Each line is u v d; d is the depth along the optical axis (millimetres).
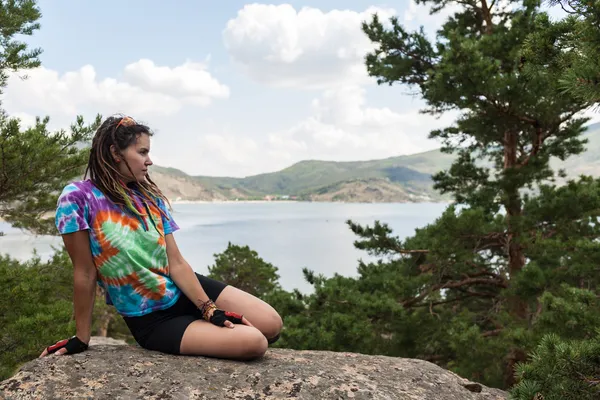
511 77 8297
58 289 7719
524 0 9477
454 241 10414
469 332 8984
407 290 10562
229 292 2639
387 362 2893
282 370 2332
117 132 2270
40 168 7168
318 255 135875
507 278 10992
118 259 2289
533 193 10891
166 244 2467
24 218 8117
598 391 2674
